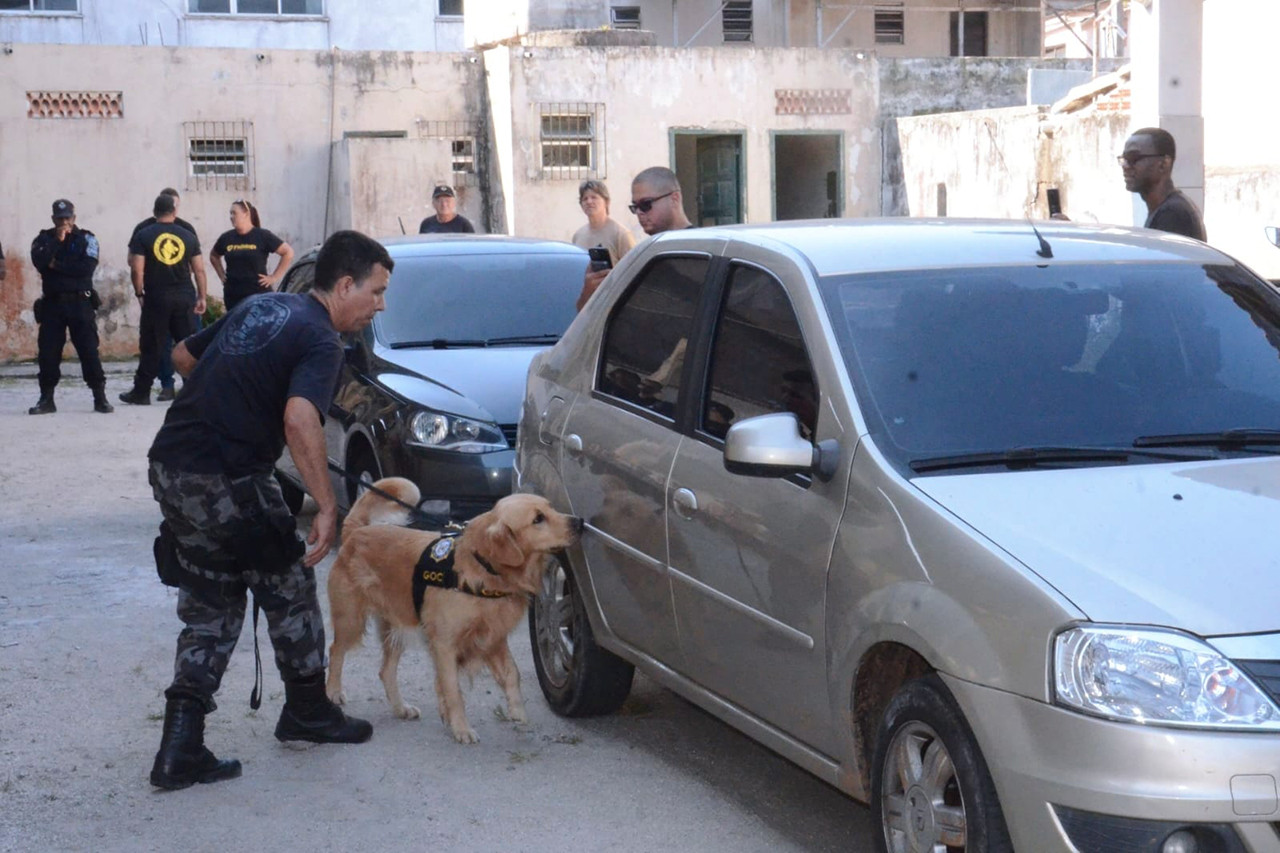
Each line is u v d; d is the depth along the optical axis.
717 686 4.91
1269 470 4.11
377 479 8.27
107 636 7.43
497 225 26.19
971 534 3.76
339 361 5.20
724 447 4.63
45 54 23.41
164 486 5.17
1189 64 11.95
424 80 25.78
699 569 4.85
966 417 4.30
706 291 5.27
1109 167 21.53
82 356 16.20
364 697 6.48
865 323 4.55
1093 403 4.40
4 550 9.41
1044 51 40.19
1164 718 3.30
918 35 38.69
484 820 5.00
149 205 24.14
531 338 9.12
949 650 3.65
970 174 25.28
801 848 4.73
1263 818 3.25
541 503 5.51
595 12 37.09
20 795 5.29
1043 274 4.86
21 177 23.42
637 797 5.21
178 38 31.55
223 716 6.19
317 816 5.07
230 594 5.41
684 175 29.20
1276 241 6.18
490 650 5.76
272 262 24.78
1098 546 3.64
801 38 37.97
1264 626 3.38
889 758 3.97
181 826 4.99
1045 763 3.41
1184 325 4.74
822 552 4.21
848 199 28.12
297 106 24.94
